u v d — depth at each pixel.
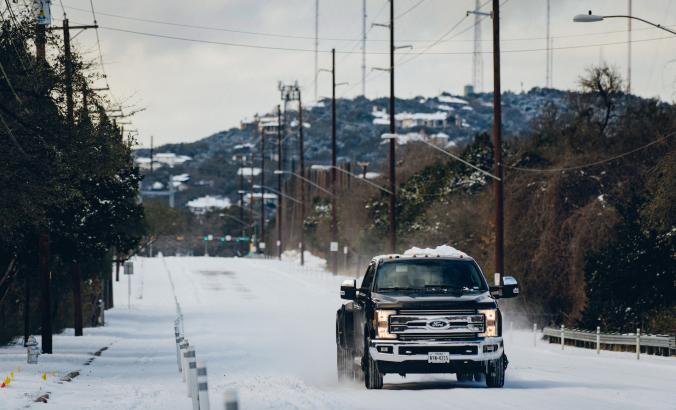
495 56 101.00
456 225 153.25
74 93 63.16
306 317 128.38
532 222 116.69
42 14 61.28
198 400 33.38
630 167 117.50
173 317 135.62
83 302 120.88
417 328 44.97
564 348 86.31
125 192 88.62
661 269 87.44
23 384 50.84
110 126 67.44
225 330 108.88
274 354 77.06
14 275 83.00
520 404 39.41
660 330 84.44
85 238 85.75
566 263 111.38
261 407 37.59
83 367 66.00
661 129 120.31
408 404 39.34
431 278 47.75
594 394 43.78
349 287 48.44
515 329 115.25
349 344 50.91
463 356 44.84
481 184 173.00
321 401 39.81
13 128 56.66
